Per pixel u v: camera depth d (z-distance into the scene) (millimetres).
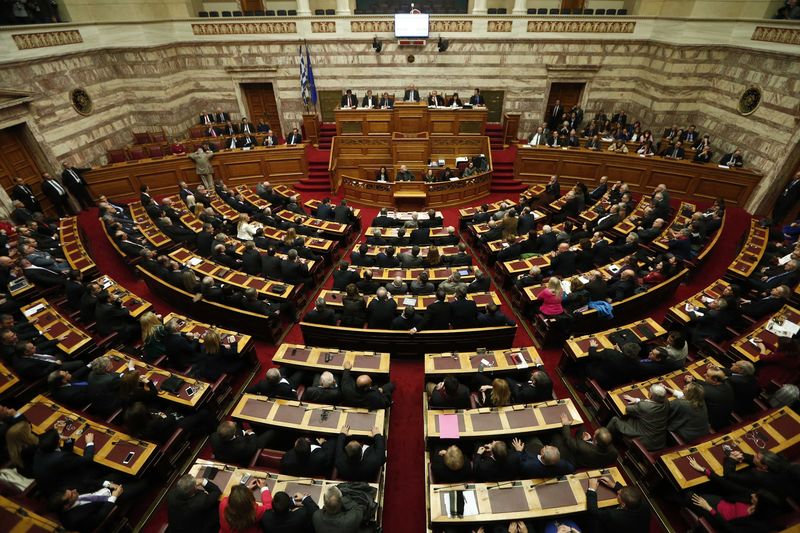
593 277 7535
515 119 16516
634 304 7609
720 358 6406
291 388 5598
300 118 18297
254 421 5078
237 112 18188
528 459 4465
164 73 15727
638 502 3791
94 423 5109
